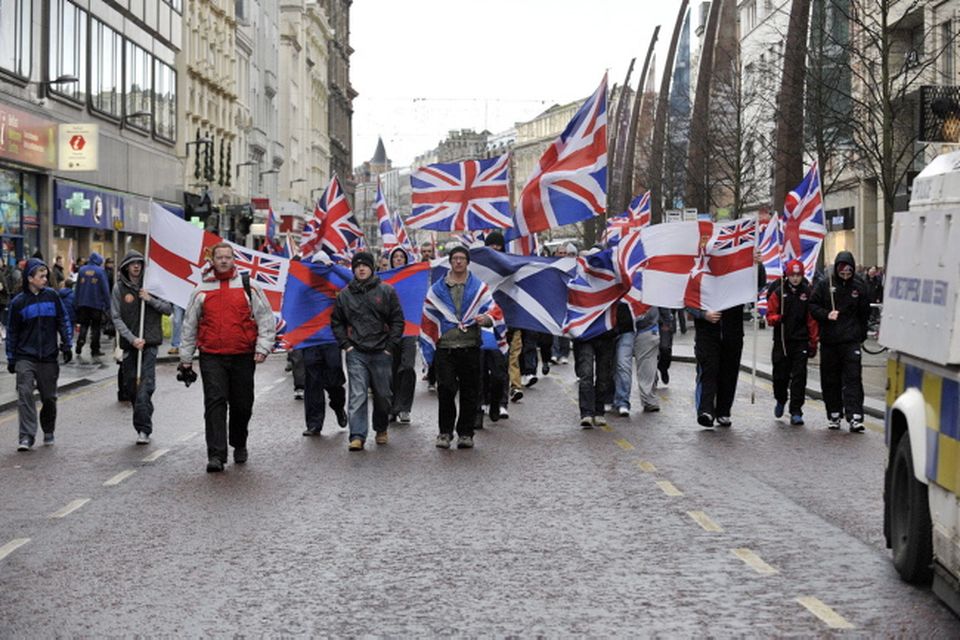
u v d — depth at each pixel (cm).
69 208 4166
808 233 2369
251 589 823
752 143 4741
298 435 1614
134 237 5053
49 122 3922
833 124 3116
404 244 2938
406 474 1291
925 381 784
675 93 6012
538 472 1298
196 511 1098
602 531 999
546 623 734
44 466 1373
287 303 1600
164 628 732
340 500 1145
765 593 798
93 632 725
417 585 831
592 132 1948
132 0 4950
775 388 1739
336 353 1602
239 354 1346
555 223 1966
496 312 1487
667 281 1772
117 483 1254
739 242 1634
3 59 3562
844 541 953
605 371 1711
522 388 2258
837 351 1627
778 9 5184
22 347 1517
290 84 10281
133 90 4994
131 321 1577
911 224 832
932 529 771
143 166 5122
